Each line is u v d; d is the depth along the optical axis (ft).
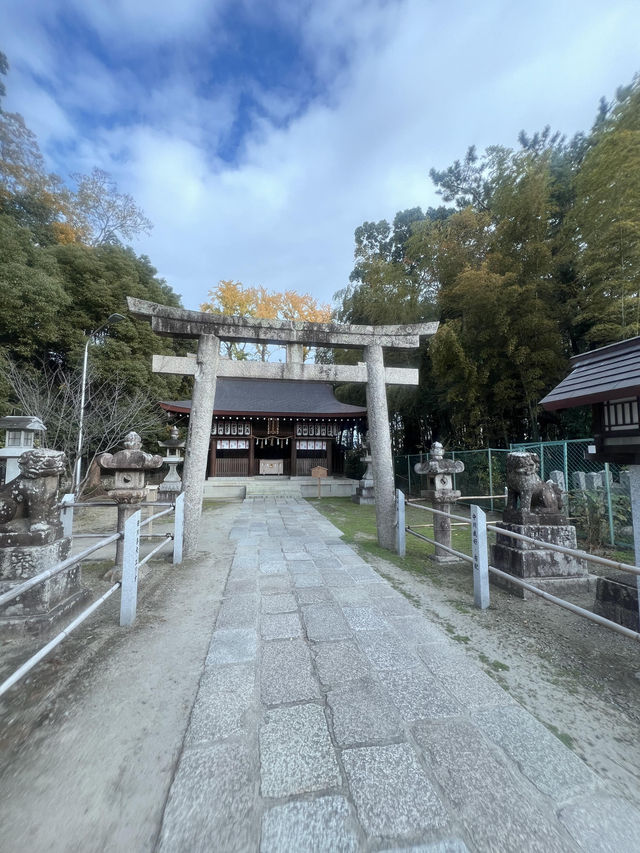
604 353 11.85
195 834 4.34
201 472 18.66
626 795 4.93
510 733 6.13
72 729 6.23
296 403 57.77
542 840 4.30
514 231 33.04
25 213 54.24
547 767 5.39
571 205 36.32
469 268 33.60
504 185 34.24
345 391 64.75
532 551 12.84
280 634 9.78
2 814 4.62
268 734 6.07
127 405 44.73
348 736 6.03
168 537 17.25
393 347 21.22
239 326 19.25
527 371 32.86
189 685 7.55
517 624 10.46
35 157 53.67
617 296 27.61
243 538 22.31
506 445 40.93
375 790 4.96
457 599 12.42
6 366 37.60
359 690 7.32
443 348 35.47
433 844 4.23
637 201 24.62
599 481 22.67
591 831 4.40
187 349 60.54
